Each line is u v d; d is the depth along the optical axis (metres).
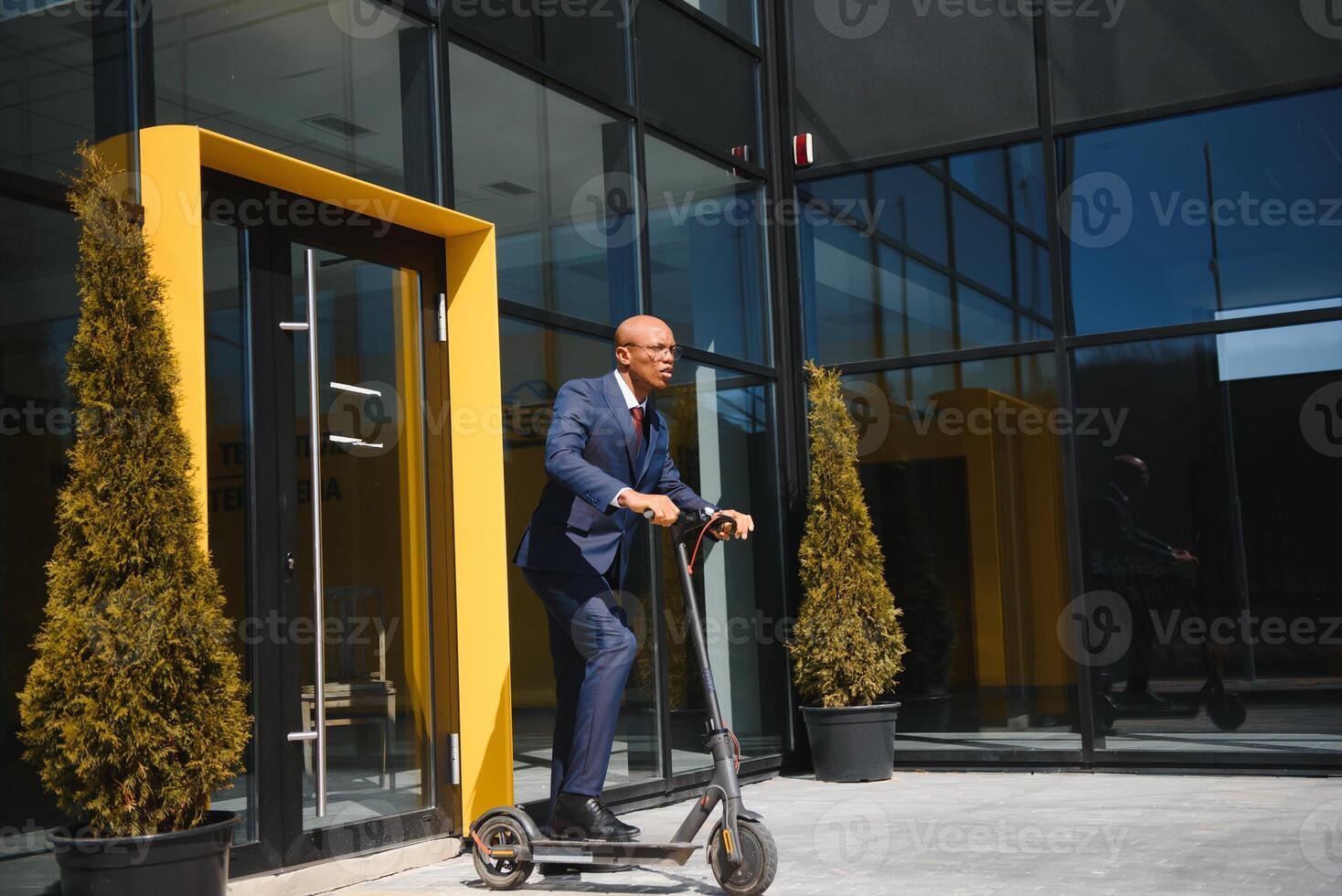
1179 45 5.83
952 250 6.28
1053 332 6.01
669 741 5.30
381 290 4.14
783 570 6.44
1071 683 5.89
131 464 2.73
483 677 4.19
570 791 3.40
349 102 4.09
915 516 6.29
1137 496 5.81
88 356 2.73
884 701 6.27
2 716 2.85
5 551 2.89
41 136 3.07
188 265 3.29
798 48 6.70
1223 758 5.54
